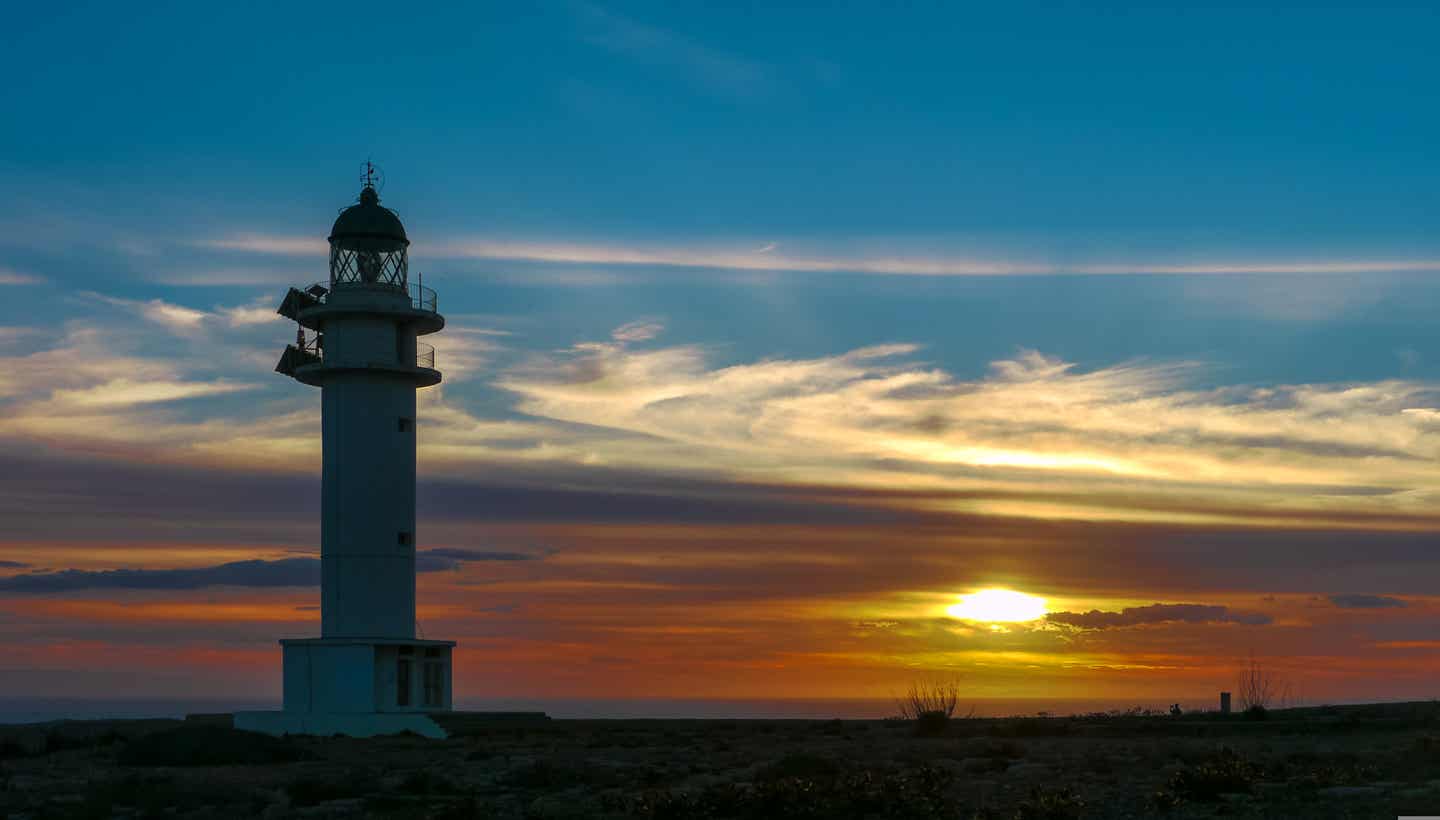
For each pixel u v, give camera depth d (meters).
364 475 70.94
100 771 44.00
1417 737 49.78
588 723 72.31
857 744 54.44
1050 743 53.25
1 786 38.12
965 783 36.12
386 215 75.25
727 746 54.28
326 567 71.00
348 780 36.31
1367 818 26.52
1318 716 64.06
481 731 67.44
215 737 49.03
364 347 72.00
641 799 29.88
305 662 68.88
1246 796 30.73
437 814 30.66
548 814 30.17
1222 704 70.50
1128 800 31.47
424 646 70.81
